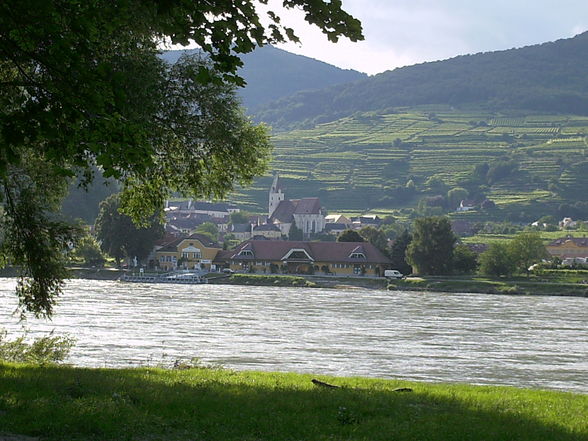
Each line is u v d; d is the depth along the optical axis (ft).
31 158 109.50
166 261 652.48
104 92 57.77
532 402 84.17
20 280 113.29
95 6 57.52
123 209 119.44
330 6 60.18
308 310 316.60
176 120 107.86
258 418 65.92
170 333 214.28
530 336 240.94
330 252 629.10
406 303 383.45
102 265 588.50
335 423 65.57
